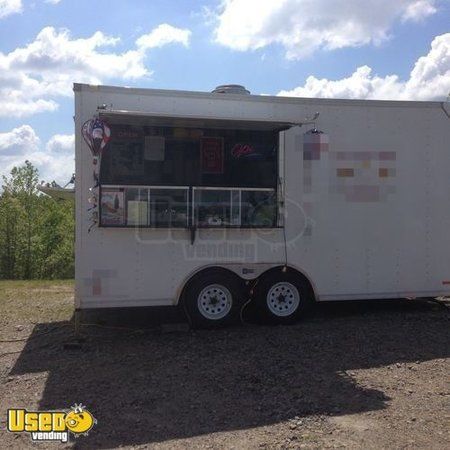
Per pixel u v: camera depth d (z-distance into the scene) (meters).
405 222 7.55
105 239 6.57
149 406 4.57
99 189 6.48
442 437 3.96
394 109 7.48
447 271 7.71
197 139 6.83
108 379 5.23
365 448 3.79
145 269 6.69
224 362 5.65
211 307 7.00
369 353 5.96
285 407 4.52
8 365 5.77
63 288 11.13
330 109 7.27
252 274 7.04
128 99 6.62
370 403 4.60
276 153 7.07
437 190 7.65
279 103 7.11
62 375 5.40
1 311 8.55
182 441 3.93
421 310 8.09
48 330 7.25
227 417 4.33
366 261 7.42
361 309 8.17
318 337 6.54
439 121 7.64
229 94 6.95
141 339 6.62
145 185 6.66
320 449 3.78
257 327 7.06
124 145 6.61
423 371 5.43
